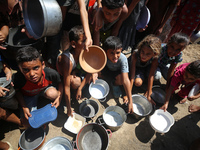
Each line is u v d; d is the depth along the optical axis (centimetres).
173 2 233
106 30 229
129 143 190
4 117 163
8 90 144
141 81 235
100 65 158
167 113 204
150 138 196
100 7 180
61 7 182
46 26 144
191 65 180
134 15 211
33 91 184
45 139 185
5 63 179
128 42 255
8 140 179
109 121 202
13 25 216
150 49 187
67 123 190
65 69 177
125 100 221
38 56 148
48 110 173
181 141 198
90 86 221
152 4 240
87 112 209
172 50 201
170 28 295
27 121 174
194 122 218
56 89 214
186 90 221
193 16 244
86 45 131
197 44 352
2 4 192
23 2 161
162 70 255
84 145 179
